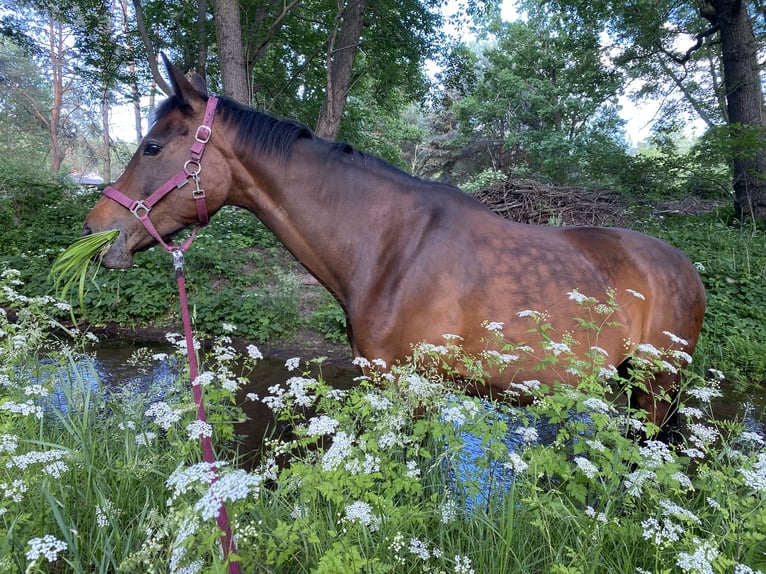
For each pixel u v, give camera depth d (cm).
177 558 97
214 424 185
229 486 86
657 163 805
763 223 682
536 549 141
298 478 134
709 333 460
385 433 136
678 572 127
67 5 1043
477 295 179
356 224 186
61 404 246
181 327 500
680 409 161
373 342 184
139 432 204
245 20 959
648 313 199
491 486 154
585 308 181
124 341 462
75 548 124
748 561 121
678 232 658
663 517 149
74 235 665
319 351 472
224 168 181
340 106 945
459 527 144
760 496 131
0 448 132
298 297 562
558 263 189
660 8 927
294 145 185
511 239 192
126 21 1479
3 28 1039
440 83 1370
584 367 169
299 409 312
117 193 175
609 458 132
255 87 1280
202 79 204
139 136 2856
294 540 127
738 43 731
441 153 2567
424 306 179
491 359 168
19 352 207
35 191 781
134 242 177
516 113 2181
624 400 295
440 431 138
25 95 2748
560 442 143
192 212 181
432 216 186
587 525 131
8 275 246
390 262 183
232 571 105
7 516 132
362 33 1098
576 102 1852
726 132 652
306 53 1186
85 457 159
